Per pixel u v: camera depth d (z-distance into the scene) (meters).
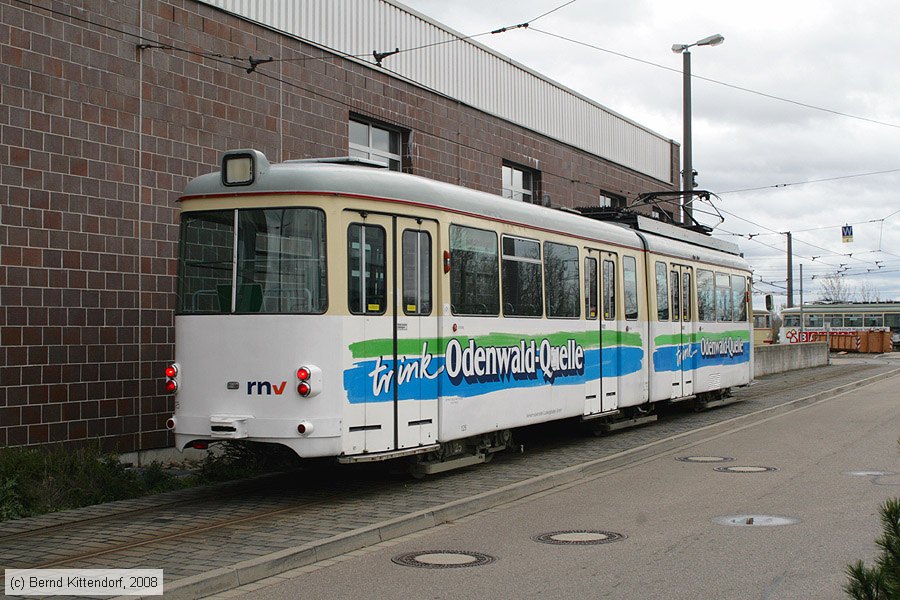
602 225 15.26
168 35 13.37
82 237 12.15
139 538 8.19
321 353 9.60
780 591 6.51
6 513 9.16
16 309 11.38
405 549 8.03
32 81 11.62
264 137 14.92
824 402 22.56
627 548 7.90
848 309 61.16
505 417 12.20
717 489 10.75
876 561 4.69
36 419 11.54
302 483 11.19
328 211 9.79
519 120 22.45
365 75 17.22
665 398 17.20
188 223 10.28
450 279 11.19
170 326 13.30
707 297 19.55
